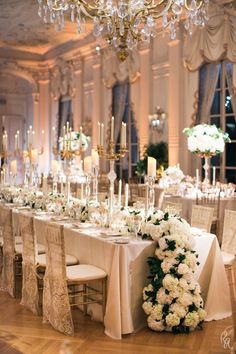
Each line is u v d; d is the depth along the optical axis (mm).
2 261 6613
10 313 5203
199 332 4629
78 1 7234
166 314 4578
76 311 5301
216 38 11344
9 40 17312
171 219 4805
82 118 17078
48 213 6863
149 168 5277
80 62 16969
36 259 5184
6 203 8297
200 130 8859
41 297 5672
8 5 12914
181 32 12484
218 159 12078
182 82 12547
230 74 11445
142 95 13867
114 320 4500
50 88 19172
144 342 4383
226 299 5078
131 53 14203
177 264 4648
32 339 4449
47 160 19344
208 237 5051
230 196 8820
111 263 4652
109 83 15352
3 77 19922
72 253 5527
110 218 5523
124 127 5402
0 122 19922
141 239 4879
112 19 7129
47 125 19406
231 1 10836
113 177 5559
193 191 9086
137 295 4719
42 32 16016
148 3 6945
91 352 4152
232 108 11469
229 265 5332
